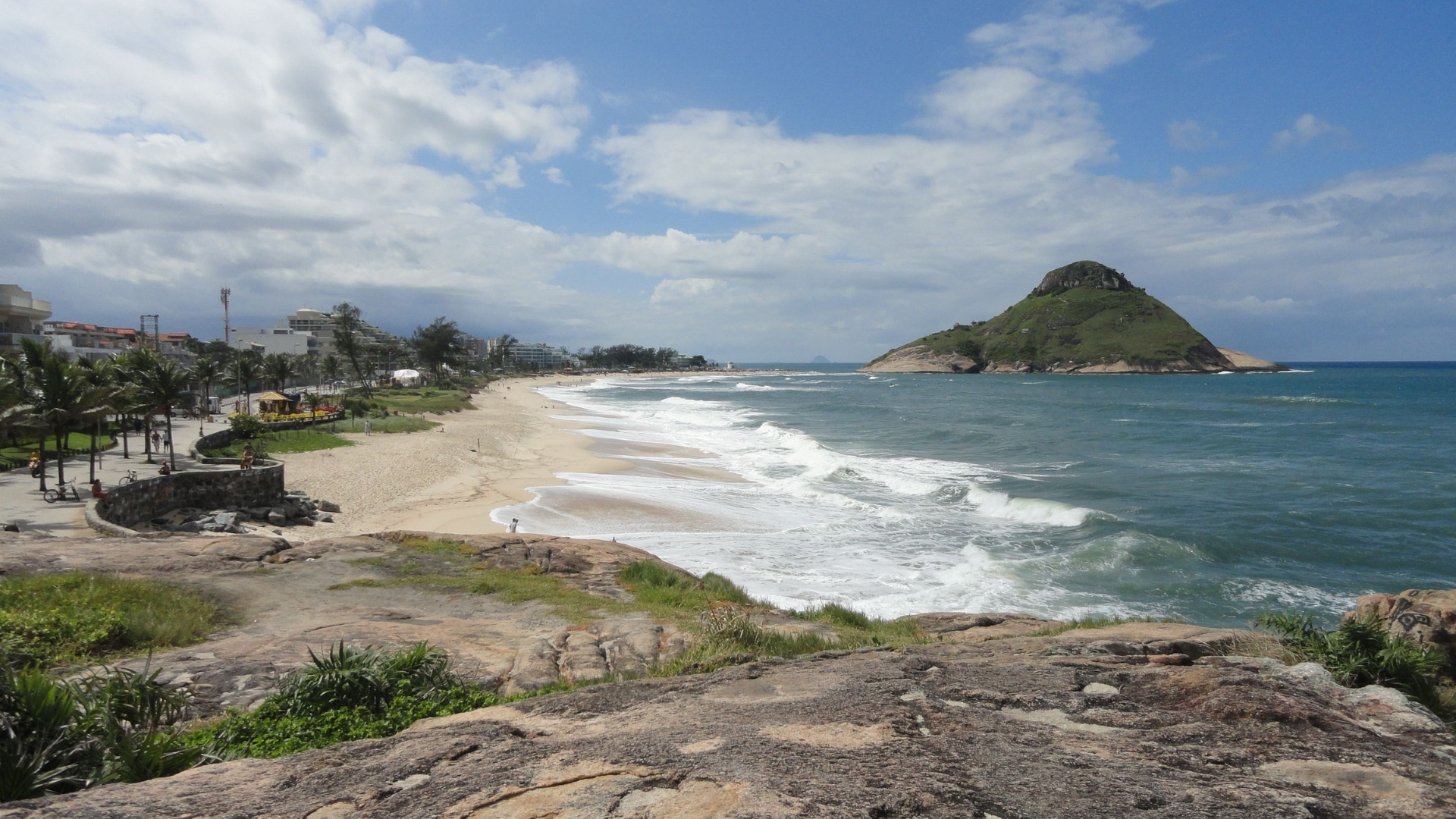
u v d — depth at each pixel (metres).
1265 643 6.60
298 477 31.95
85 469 27.70
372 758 3.44
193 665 8.08
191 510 23.83
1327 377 166.75
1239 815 2.56
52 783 4.12
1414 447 43.75
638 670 8.38
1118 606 16.66
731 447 46.84
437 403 75.00
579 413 78.38
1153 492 29.81
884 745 3.31
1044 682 4.32
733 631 9.35
